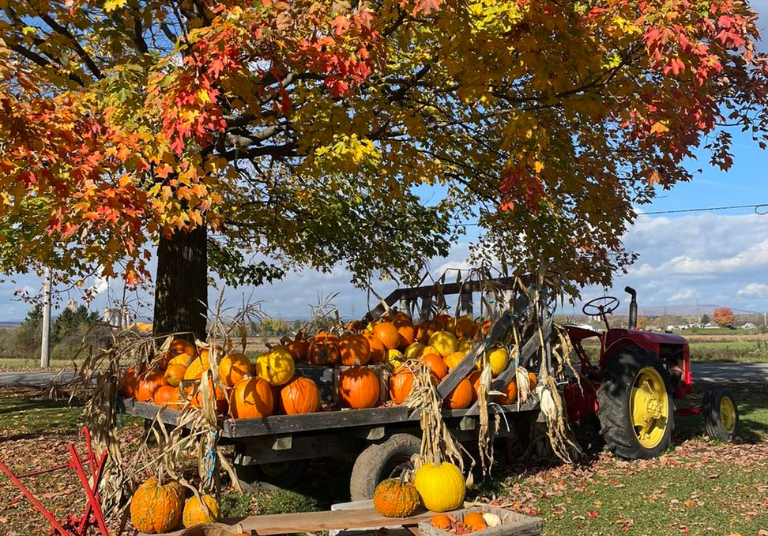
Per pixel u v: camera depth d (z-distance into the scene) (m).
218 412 4.98
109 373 5.90
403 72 8.96
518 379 6.43
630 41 7.14
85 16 7.46
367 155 7.41
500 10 6.98
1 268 11.05
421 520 4.35
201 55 5.60
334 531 4.86
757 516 5.58
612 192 10.30
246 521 4.25
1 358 35.22
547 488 6.47
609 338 8.82
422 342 7.06
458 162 10.28
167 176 6.06
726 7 6.37
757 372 21.98
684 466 7.38
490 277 6.83
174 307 9.16
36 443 9.68
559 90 7.42
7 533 5.46
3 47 5.29
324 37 6.08
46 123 5.31
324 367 5.85
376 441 5.53
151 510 4.17
